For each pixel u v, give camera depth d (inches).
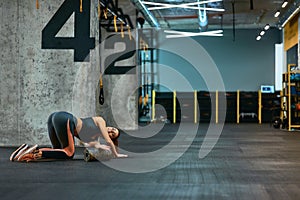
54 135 293.4
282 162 287.3
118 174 232.5
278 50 964.0
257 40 967.0
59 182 207.2
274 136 521.7
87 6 392.2
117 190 188.2
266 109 914.1
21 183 204.2
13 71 393.1
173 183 206.5
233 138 492.7
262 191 187.8
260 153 341.4
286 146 399.2
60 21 392.5
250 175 232.2
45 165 265.9
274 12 813.2
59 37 392.2
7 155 319.6
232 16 847.7
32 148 282.7
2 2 393.4
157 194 180.1
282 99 716.0
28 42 392.2
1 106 392.5
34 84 392.5
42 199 169.2
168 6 624.7
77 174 231.8
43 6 392.5
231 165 272.1
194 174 234.8
